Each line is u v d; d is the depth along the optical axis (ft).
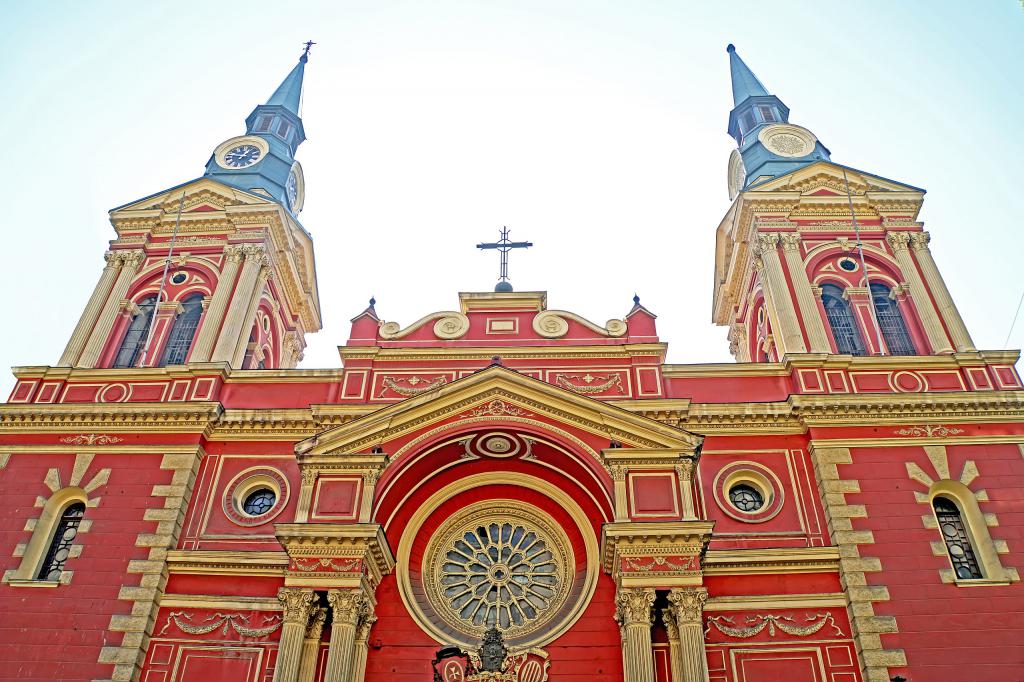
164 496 77.46
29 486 79.05
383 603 73.67
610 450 72.59
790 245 97.71
